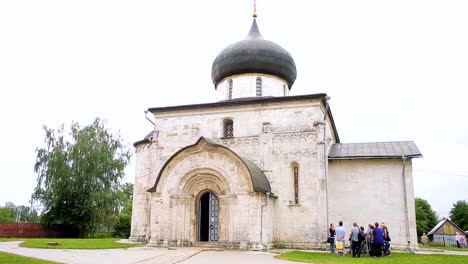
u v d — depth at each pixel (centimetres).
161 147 3098
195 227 2638
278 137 2852
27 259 1625
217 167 2594
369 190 2848
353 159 2895
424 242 4294
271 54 3338
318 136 2750
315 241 2598
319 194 2655
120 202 4562
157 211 2653
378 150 2938
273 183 2769
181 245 2550
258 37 3575
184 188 2653
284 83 3453
